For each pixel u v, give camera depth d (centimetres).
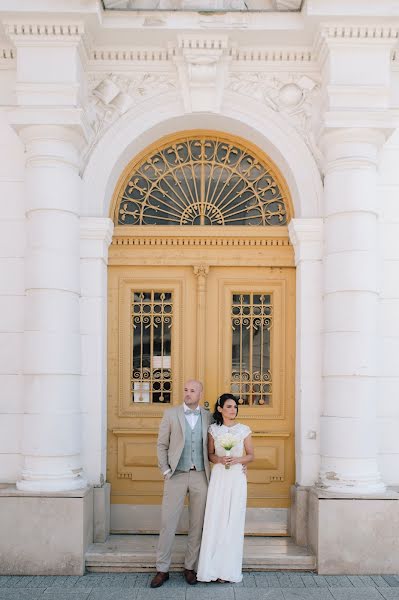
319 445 597
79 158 605
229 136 654
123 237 646
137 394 651
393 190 618
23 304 602
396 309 609
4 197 611
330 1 559
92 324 604
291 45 609
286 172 633
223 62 608
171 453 546
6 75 617
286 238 646
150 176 657
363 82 580
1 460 595
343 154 585
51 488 555
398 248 614
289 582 539
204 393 648
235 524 538
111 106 616
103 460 610
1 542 552
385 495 556
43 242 574
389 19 565
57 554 552
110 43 607
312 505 577
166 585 534
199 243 650
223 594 514
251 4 605
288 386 645
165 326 656
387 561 553
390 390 604
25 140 586
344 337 573
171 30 585
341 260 579
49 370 565
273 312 653
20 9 554
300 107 618
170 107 618
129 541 603
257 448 639
